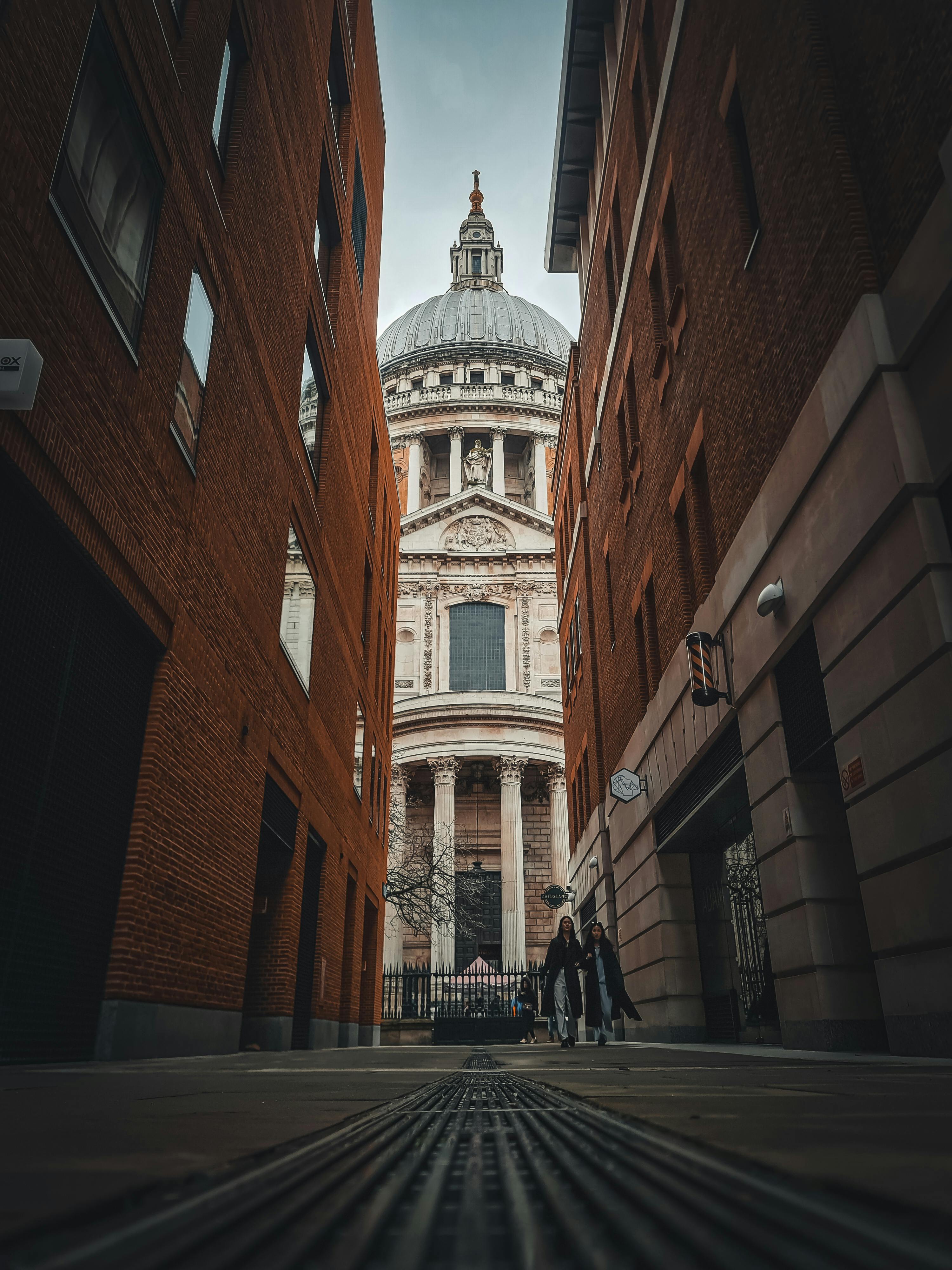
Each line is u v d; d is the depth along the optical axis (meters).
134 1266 0.60
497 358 92.12
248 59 12.73
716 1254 0.65
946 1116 2.07
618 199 21.16
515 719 51.66
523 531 62.22
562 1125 1.89
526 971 41.28
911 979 7.13
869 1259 0.61
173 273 9.62
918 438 7.21
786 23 9.84
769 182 10.45
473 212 114.81
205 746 10.55
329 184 19.00
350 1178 1.17
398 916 41.75
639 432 18.66
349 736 21.58
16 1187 1.13
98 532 7.79
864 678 7.89
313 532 17.14
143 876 8.66
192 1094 3.56
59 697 7.48
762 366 10.68
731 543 11.82
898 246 7.68
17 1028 6.76
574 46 22.36
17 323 6.47
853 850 8.23
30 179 6.66
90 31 7.66
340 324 19.83
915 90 7.41
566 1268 0.65
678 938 15.89
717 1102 2.55
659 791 16.12
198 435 10.44
